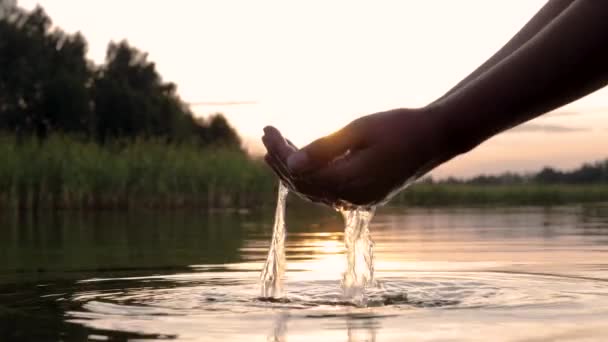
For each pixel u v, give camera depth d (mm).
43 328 1650
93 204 13719
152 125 37438
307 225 7340
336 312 1892
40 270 3127
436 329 1606
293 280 2670
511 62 1225
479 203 17469
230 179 14898
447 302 2057
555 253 3760
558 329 1585
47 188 13320
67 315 1855
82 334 1573
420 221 8039
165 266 3291
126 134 36531
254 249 4293
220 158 15602
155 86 39719
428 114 1317
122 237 5531
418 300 2104
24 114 34688
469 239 4906
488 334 1532
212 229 6684
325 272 2957
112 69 38875
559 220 7727
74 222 8492
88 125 35750
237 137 37500
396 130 1337
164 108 38219
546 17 1521
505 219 8227
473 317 1771
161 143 17234
